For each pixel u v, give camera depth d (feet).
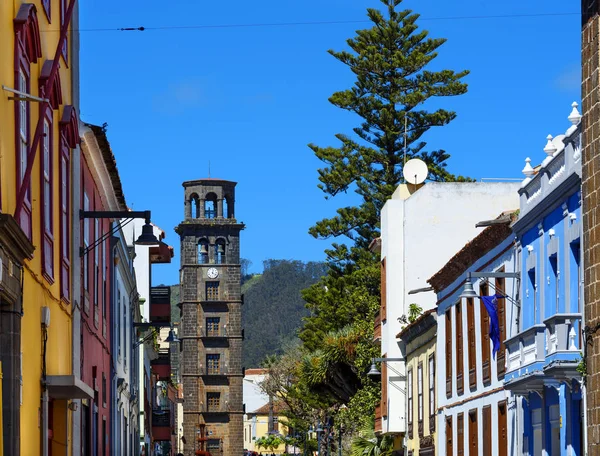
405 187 193.47
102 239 100.83
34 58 74.02
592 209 75.41
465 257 134.82
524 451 113.50
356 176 246.47
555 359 93.09
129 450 176.55
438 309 153.28
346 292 246.47
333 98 248.52
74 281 93.04
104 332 129.08
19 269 65.16
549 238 104.37
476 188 181.06
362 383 208.23
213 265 516.73
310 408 332.19
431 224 181.16
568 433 96.73
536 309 108.99
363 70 247.50
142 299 222.89
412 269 180.65
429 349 159.63
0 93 61.82
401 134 245.86
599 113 74.28
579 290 94.63
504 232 119.85
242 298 515.91
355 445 201.98
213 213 525.34
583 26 77.20
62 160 87.30
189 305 514.27
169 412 276.00
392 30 249.14
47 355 78.54
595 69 75.05
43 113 65.16
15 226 59.82
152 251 240.53
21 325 67.26
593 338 75.05
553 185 101.55
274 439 641.40
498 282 123.95
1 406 63.62
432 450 155.84
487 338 128.36
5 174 63.16
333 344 213.25
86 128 102.63
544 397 105.91
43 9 79.15
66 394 81.71
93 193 117.70
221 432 506.07
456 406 142.61
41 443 75.31
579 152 94.38
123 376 161.38
